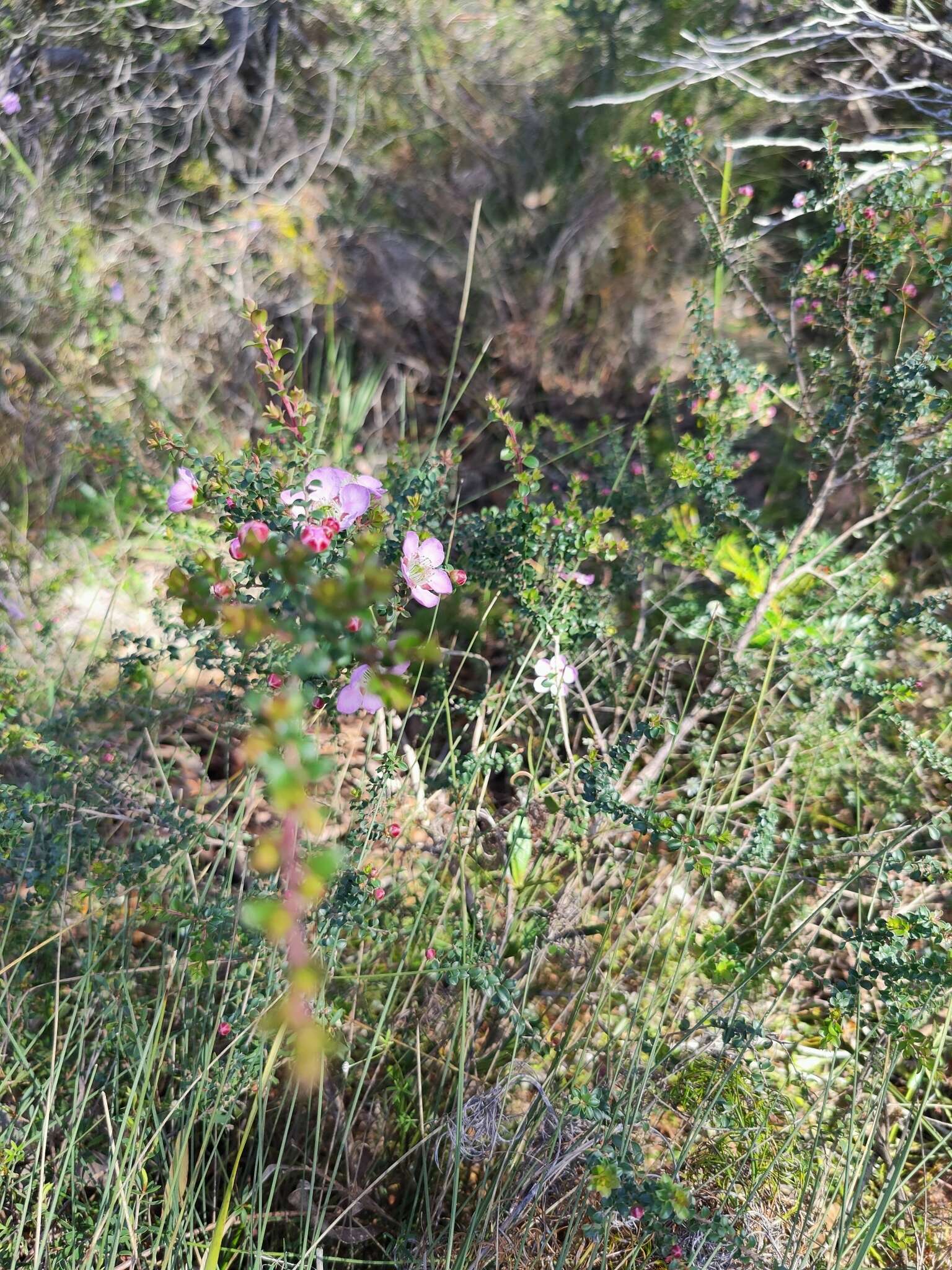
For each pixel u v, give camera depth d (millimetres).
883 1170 1994
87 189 4215
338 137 4480
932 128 3539
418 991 2191
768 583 2748
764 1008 2238
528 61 4422
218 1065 1887
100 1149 1981
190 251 4102
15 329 3914
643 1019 2080
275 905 662
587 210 4055
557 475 3627
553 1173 1681
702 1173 1933
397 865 2424
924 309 3156
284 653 2090
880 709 2527
